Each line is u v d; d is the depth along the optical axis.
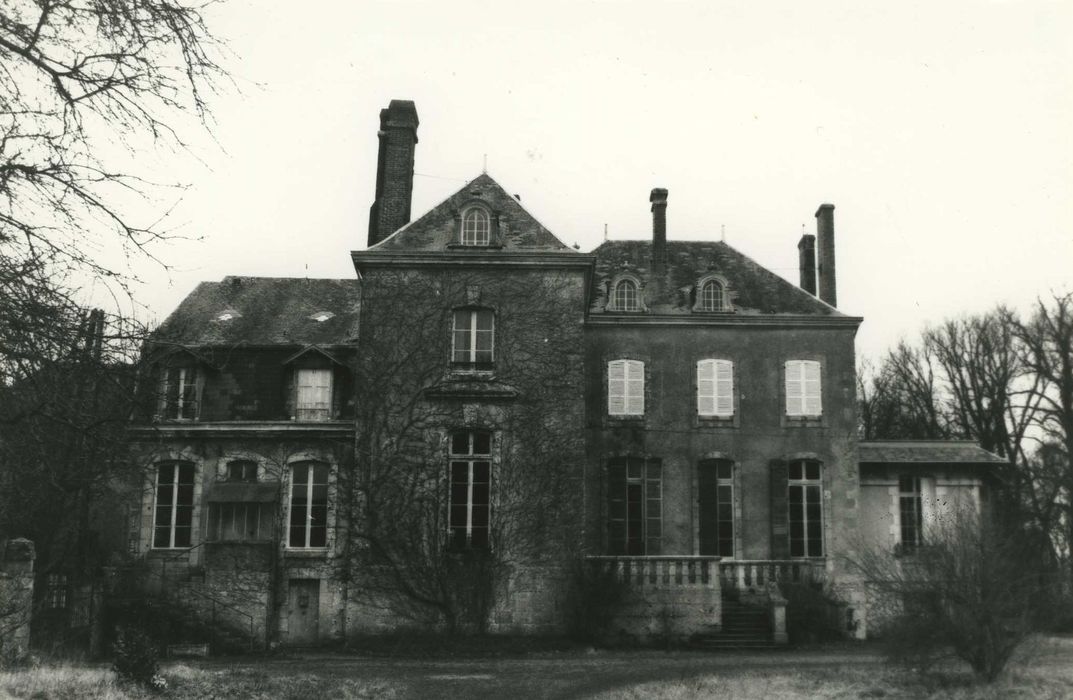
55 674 15.05
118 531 27.16
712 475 30.14
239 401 28.22
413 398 25.78
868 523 30.30
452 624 24.59
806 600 26.59
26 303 8.26
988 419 43.09
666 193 32.94
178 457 27.45
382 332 26.25
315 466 27.56
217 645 24.50
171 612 24.89
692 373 30.61
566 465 25.70
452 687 17.36
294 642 26.06
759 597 27.64
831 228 33.53
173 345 10.66
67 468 10.95
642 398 30.50
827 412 30.41
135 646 15.14
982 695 16.41
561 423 25.94
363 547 25.11
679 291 31.98
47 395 8.86
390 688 16.95
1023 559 18.36
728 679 18.11
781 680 17.94
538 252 26.70
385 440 25.53
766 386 30.58
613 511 29.92
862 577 28.64
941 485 30.64
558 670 19.92
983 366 43.59
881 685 17.44
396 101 30.06
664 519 29.86
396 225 29.05
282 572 26.52
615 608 24.73
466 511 25.50
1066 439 37.59
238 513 27.08
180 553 27.03
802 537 29.77
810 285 34.91
